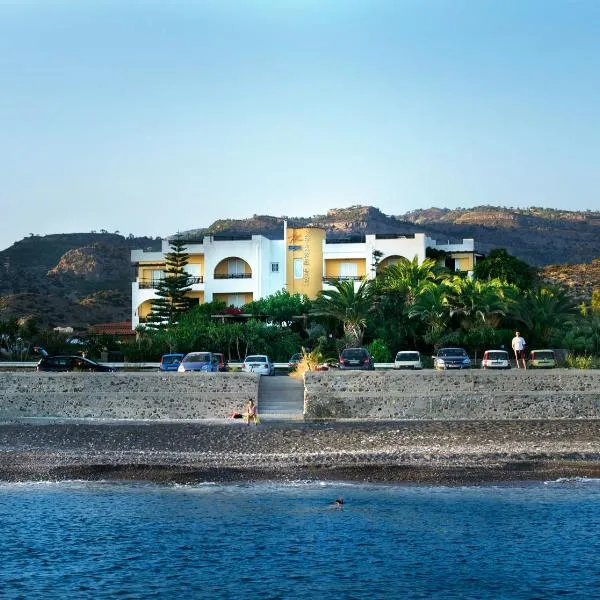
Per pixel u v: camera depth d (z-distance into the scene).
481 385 52.84
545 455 44.88
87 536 35.44
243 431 49.53
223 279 116.31
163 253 121.56
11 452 47.09
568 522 36.41
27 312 191.88
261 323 95.69
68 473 44.09
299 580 31.02
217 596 29.62
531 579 30.97
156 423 52.50
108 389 54.94
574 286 164.75
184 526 36.50
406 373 53.06
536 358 72.62
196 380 54.59
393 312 94.81
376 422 51.47
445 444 46.91
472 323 92.19
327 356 83.38
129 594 29.92
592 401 52.38
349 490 40.84
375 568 32.03
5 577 31.44
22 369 80.38
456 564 32.28
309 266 116.12
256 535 35.44
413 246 115.75
